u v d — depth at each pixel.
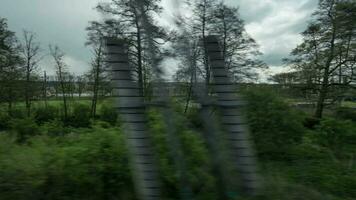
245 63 29.02
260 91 11.88
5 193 5.12
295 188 6.04
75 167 5.52
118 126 6.76
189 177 5.46
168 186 5.45
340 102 36.19
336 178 7.09
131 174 5.56
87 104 37.59
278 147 11.01
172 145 5.25
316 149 11.35
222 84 4.96
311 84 36.72
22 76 40.81
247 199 4.89
